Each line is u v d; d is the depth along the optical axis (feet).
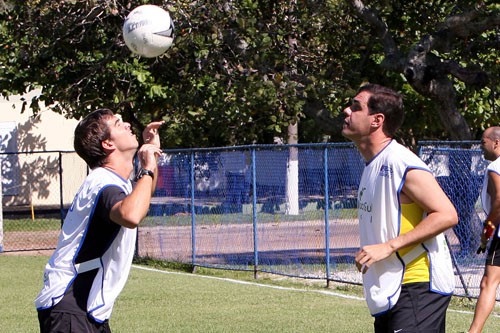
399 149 45.06
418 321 43.73
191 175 149.59
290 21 155.74
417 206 44.32
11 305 110.22
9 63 173.58
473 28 140.87
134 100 169.68
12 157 285.02
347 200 132.87
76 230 43.60
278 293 118.01
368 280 45.09
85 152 45.21
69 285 43.39
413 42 165.37
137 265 158.10
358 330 88.38
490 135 82.89
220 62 150.10
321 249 138.62
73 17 155.94
